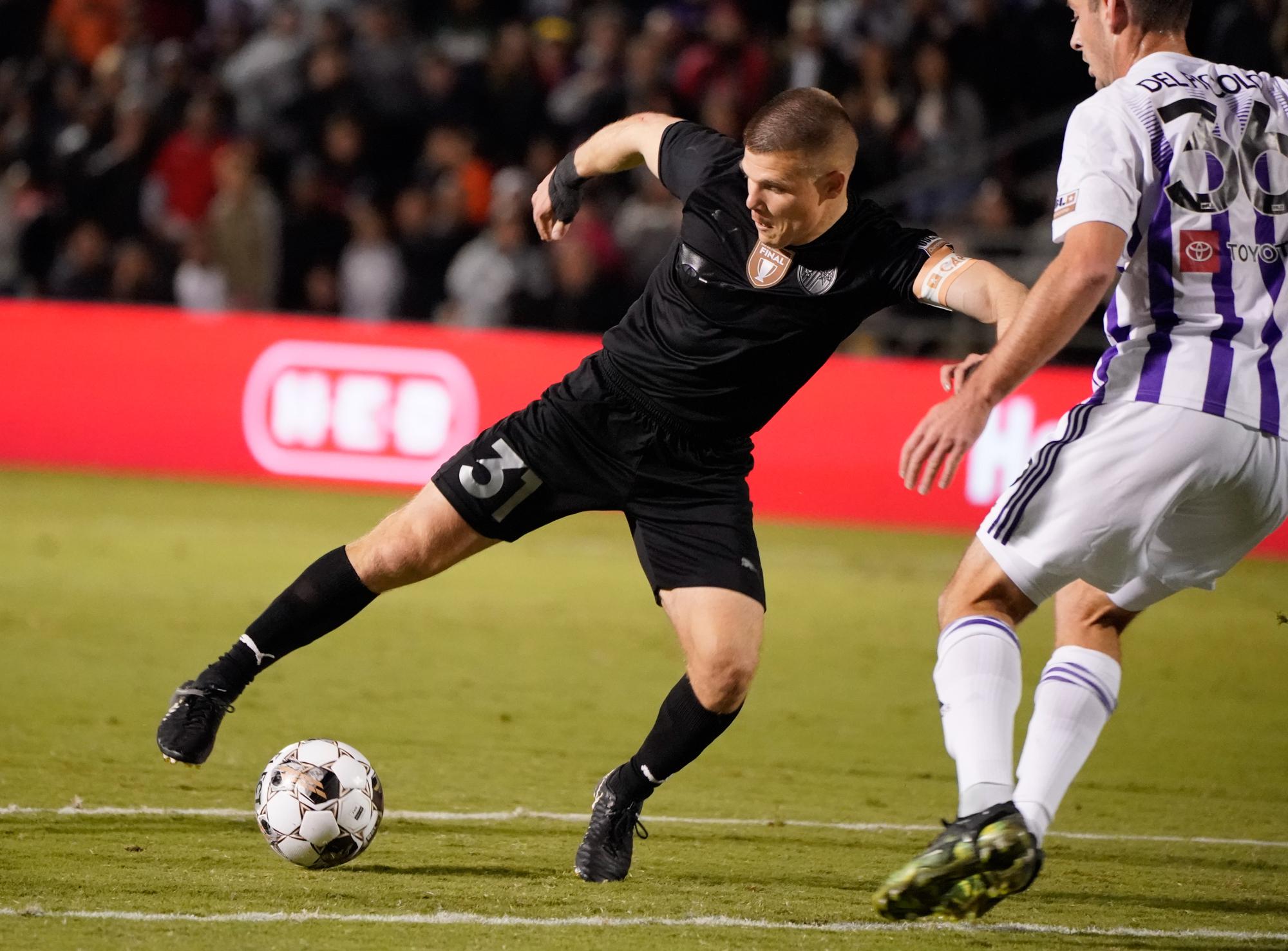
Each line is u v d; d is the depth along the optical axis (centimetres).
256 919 1225
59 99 5950
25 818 1538
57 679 2300
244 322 4747
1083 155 1214
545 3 6612
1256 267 1238
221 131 5734
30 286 5631
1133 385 1230
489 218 5597
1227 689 2669
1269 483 1247
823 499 4519
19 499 4206
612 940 1209
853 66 5431
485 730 2116
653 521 1434
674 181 1504
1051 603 3469
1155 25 1297
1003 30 5275
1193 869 1545
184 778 1756
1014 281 1309
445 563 1477
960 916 1128
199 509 4181
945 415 1164
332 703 2244
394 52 5825
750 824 1681
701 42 5953
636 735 2128
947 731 1202
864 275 1381
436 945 1177
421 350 4600
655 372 1420
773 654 2812
